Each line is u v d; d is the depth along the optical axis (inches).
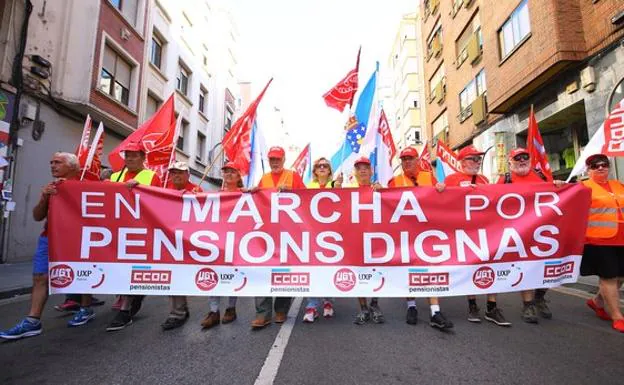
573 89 374.3
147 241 153.1
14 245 359.3
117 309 194.1
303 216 158.1
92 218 152.2
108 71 483.2
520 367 113.8
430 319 163.5
